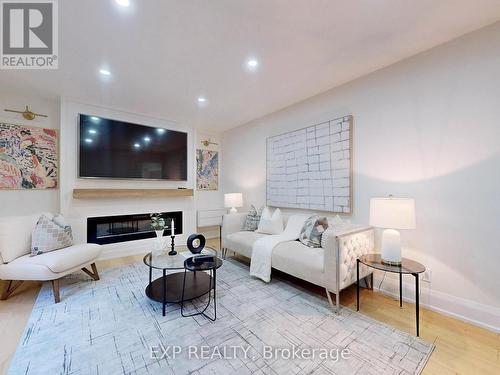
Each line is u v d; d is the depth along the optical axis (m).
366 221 2.56
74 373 1.33
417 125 2.17
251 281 2.64
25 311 1.99
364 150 2.58
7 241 2.18
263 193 4.00
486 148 1.80
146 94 3.07
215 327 1.77
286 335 1.68
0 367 1.38
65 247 2.52
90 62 2.31
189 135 4.44
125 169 3.63
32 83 2.75
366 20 1.73
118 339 1.63
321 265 2.08
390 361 1.43
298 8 1.61
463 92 1.91
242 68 2.43
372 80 2.51
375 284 2.42
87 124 3.29
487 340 1.63
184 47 2.07
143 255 3.64
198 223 4.64
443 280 1.99
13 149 3.00
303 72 2.52
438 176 2.04
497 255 1.74
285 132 3.57
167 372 1.34
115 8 1.62
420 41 1.99
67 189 3.18
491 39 1.78
